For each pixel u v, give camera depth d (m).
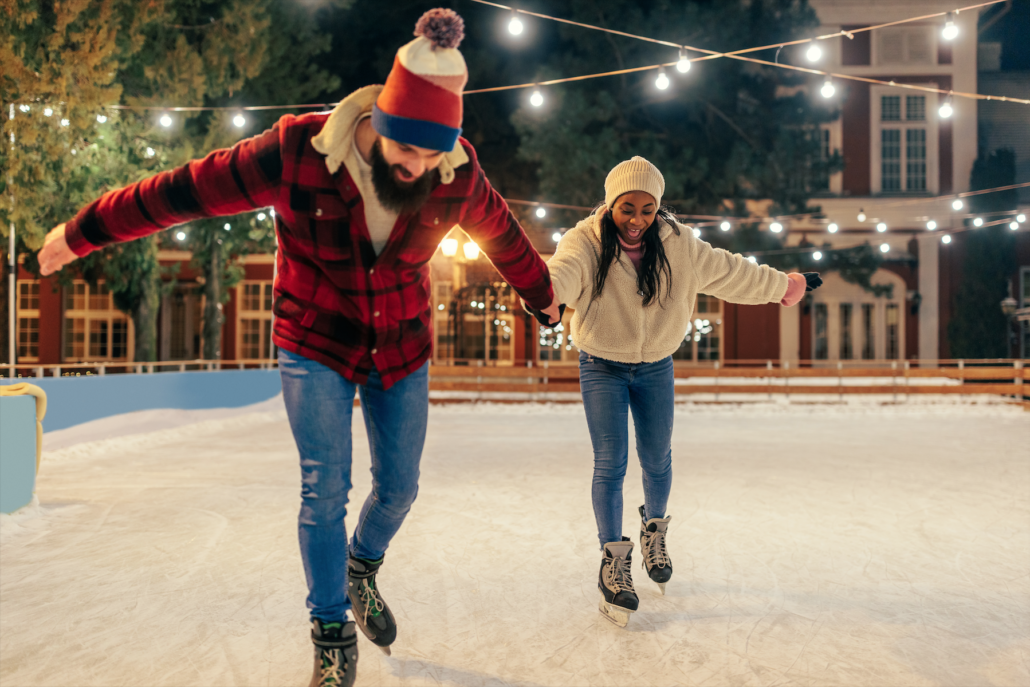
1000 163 22.78
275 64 16.86
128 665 2.57
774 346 24.11
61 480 6.54
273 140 1.95
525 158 19.45
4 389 5.13
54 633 2.88
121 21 12.61
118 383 11.06
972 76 24.09
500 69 21.58
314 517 2.13
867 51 24.30
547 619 3.02
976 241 22.73
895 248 24.38
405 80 1.79
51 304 23.88
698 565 3.81
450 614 3.08
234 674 2.49
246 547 4.22
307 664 2.58
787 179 20.22
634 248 3.01
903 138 24.31
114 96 11.26
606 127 19.06
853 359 24.33
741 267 3.16
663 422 3.12
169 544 4.29
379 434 2.29
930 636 2.81
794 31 20.20
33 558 3.99
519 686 2.38
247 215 16.42
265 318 24.42
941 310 24.02
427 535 4.48
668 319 3.02
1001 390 15.23
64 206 12.80
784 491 5.95
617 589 2.90
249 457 8.08
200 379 13.10
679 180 18.98
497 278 18.45
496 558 3.96
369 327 2.13
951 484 6.29
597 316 2.99
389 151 1.85
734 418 13.28
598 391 3.04
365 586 2.47
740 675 2.46
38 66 11.36
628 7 19.88
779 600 3.25
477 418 13.38
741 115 20.95
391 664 2.56
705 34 19.30
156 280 17.28
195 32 15.06
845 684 2.39
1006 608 3.14
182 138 14.61
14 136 10.81
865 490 6.00
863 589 3.41
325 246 2.01
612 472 3.01
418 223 2.05
